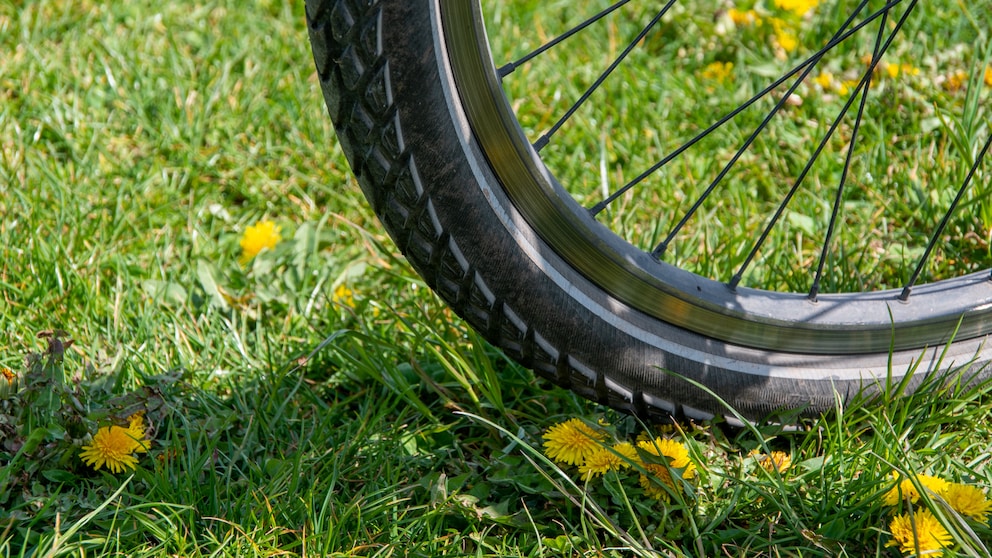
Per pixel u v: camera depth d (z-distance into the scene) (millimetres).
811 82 2568
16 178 2383
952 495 1957
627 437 2070
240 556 1945
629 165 2484
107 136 2504
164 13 2748
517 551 1956
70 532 1926
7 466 1967
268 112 2549
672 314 2029
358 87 1892
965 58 2572
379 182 1929
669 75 2627
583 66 2658
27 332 2178
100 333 2189
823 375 2053
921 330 2062
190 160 2479
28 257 2266
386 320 2236
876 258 2314
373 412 2113
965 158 2326
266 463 2029
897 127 2498
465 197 1941
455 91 1931
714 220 2387
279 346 2201
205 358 2172
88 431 2006
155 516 1980
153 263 2301
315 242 2318
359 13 1874
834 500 1992
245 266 2328
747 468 2033
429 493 2012
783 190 2441
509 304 1980
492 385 2082
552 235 1993
